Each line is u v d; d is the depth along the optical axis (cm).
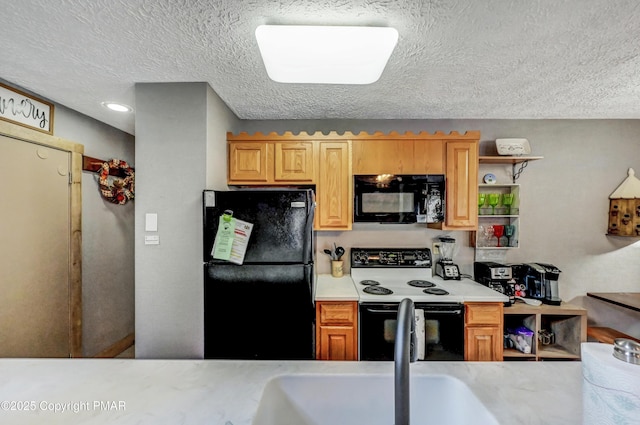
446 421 95
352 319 212
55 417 75
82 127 250
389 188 234
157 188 191
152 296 191
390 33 130
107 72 178
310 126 275
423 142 240
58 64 168
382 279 264
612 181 270
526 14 125
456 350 209
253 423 75
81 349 250
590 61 165
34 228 211
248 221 185
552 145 270
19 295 201
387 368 100
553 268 244
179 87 192
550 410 79
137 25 133
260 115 260
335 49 139
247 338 185
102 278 275
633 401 56
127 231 307
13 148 196
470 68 173
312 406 95
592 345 67
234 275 185
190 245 191
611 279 270
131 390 87
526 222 272
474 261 272
